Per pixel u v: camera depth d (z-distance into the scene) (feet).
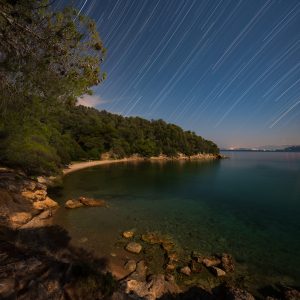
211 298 30.19
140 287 29.30
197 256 42.06
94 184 123.75
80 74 30.45
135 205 81.56
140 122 517.55
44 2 23.20
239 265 40.91
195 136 536.83
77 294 18.04
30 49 25.30
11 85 26.89
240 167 295.48
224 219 71.10
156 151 420.36
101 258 38.86
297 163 391.65
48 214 59.21
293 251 48.21
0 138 75.41
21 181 70.54
